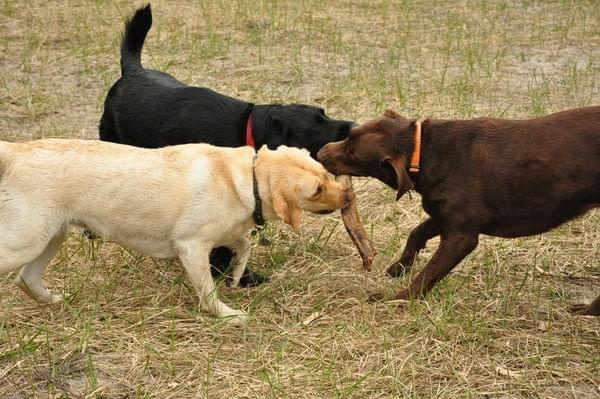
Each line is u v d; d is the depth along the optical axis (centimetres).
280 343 594
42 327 594
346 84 1142
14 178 570
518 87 1146
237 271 657
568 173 598
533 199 609
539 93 1102
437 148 624
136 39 786
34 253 580
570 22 1445
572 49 1321
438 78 1176
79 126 1011
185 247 608
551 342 595
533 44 1342
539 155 601
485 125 621
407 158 628
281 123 680
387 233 784
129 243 614
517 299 663
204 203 598
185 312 630
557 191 603
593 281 704
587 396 539
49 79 1169
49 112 1055
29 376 546
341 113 1038
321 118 685
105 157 593
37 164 575
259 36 1342
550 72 1211
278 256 722
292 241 755
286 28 1391
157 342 588
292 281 680
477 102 1087
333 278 695
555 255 742
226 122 690
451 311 629
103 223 598
